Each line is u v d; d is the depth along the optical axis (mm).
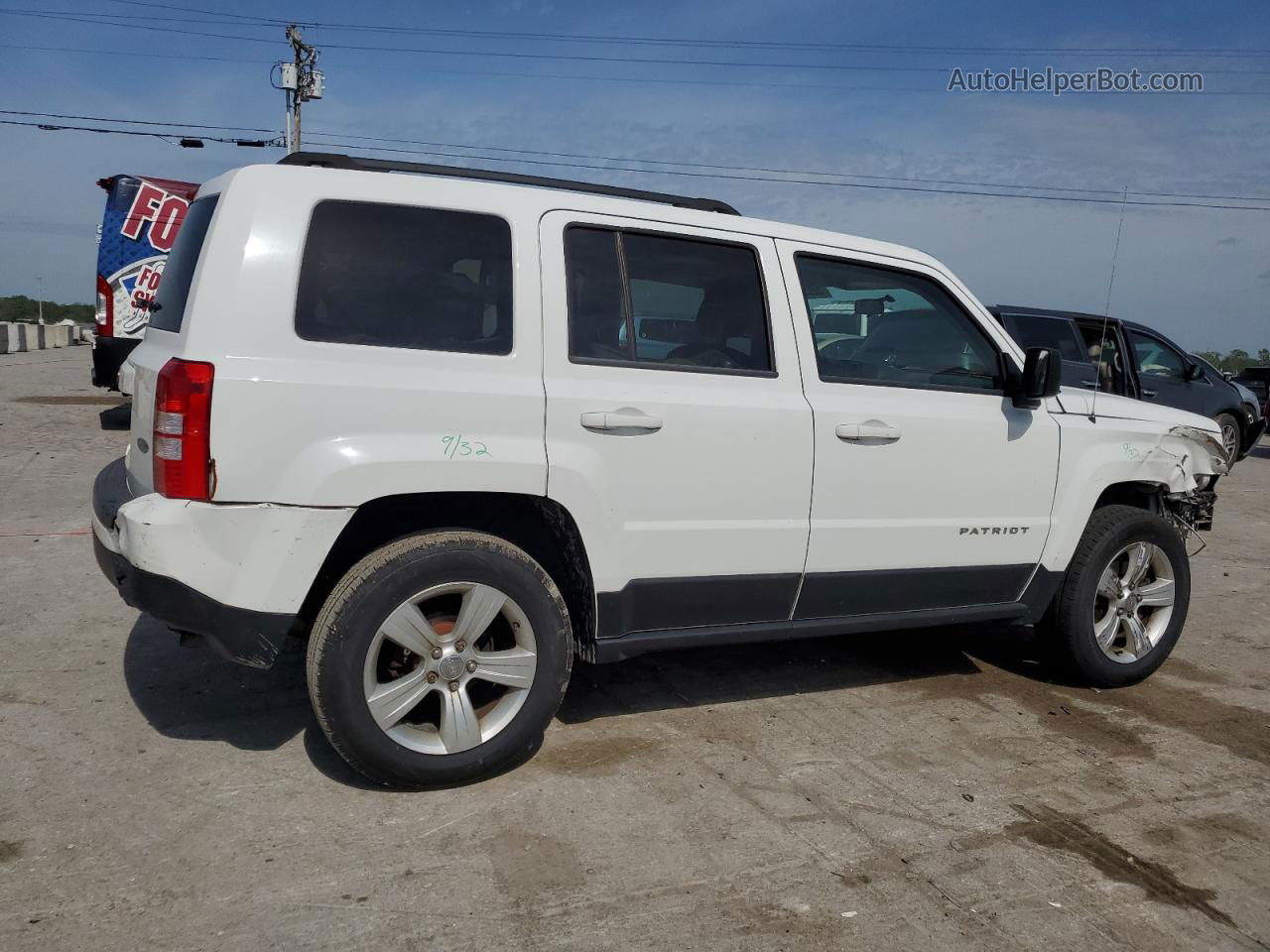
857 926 2797
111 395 15703
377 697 3264
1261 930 2908
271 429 3078
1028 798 3639
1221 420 12484
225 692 4219
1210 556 8164
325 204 3266
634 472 3598
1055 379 4270
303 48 32562
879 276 4297
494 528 3725
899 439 4102
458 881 2904
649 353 3721
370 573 3215
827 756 3898
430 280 3363
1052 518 4562
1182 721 4516
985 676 4973
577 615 3787
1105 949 2768
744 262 3949
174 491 3055
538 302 3490
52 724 3844
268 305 3133
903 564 4215
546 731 4000
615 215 3703
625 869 3010
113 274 12289
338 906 2754
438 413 3271
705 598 3836
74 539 6637
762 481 3828
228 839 3072
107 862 2922
